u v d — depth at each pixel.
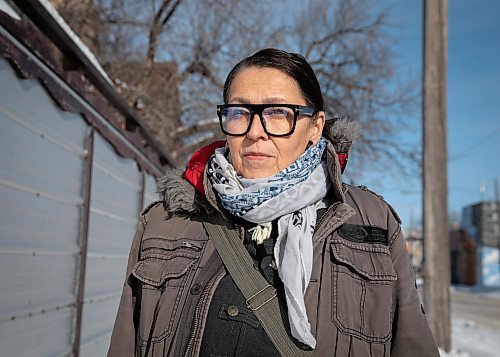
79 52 3.34
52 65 3.07
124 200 5.32
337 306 1.49
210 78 14.01
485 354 7.66
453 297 25.58
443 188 7.60
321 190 1.60
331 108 15.09
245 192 1.53
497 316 15.84
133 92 10.98
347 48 15.44
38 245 2.99
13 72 2.65
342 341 1.46
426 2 7.80
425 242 7.61
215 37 13.92
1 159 2.52
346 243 1.56
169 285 1.59
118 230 5.08
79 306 3.66
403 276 1.59
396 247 1.61
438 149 7.64
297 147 1.60
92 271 4.15
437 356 1.59
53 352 3.22
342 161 1.75
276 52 1.64
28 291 2.84
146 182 6.47
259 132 1.56
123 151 5.04
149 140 6.29
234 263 1.55
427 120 7.68
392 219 1.66
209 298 1.51
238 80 1.62
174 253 1.64
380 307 1.50
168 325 1.54
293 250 1.49
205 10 13.77
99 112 4.07
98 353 4.38
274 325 1.46
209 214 1.66
